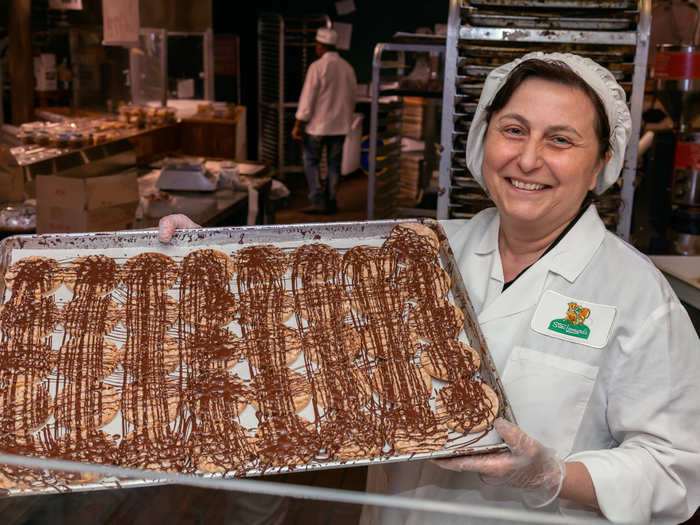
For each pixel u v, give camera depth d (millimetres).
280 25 7168
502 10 1992
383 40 8422
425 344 1396
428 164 5160
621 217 2070
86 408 1231
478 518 825
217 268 1546
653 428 1250
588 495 1185
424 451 1173
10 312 1397
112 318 1418
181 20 5746
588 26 1959
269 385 1311
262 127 7840
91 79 5250
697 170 3023
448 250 1571
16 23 4527
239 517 806
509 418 1197
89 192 2684
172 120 5176
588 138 1271
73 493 865
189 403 1266
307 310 1481
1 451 1128
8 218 2969
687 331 1309
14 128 4176
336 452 1171
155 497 842
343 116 6652
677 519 1252
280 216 6742
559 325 1348
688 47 2961
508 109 1298
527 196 1308
